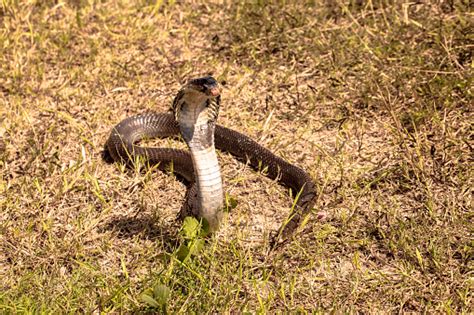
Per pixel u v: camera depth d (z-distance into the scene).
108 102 10.25
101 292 7.02
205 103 7.04
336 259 7.46
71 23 11.74
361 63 10.38
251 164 9.05
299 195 8.11
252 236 7.82
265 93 10.23
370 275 7.21
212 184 7.23
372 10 11.31
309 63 10.66
